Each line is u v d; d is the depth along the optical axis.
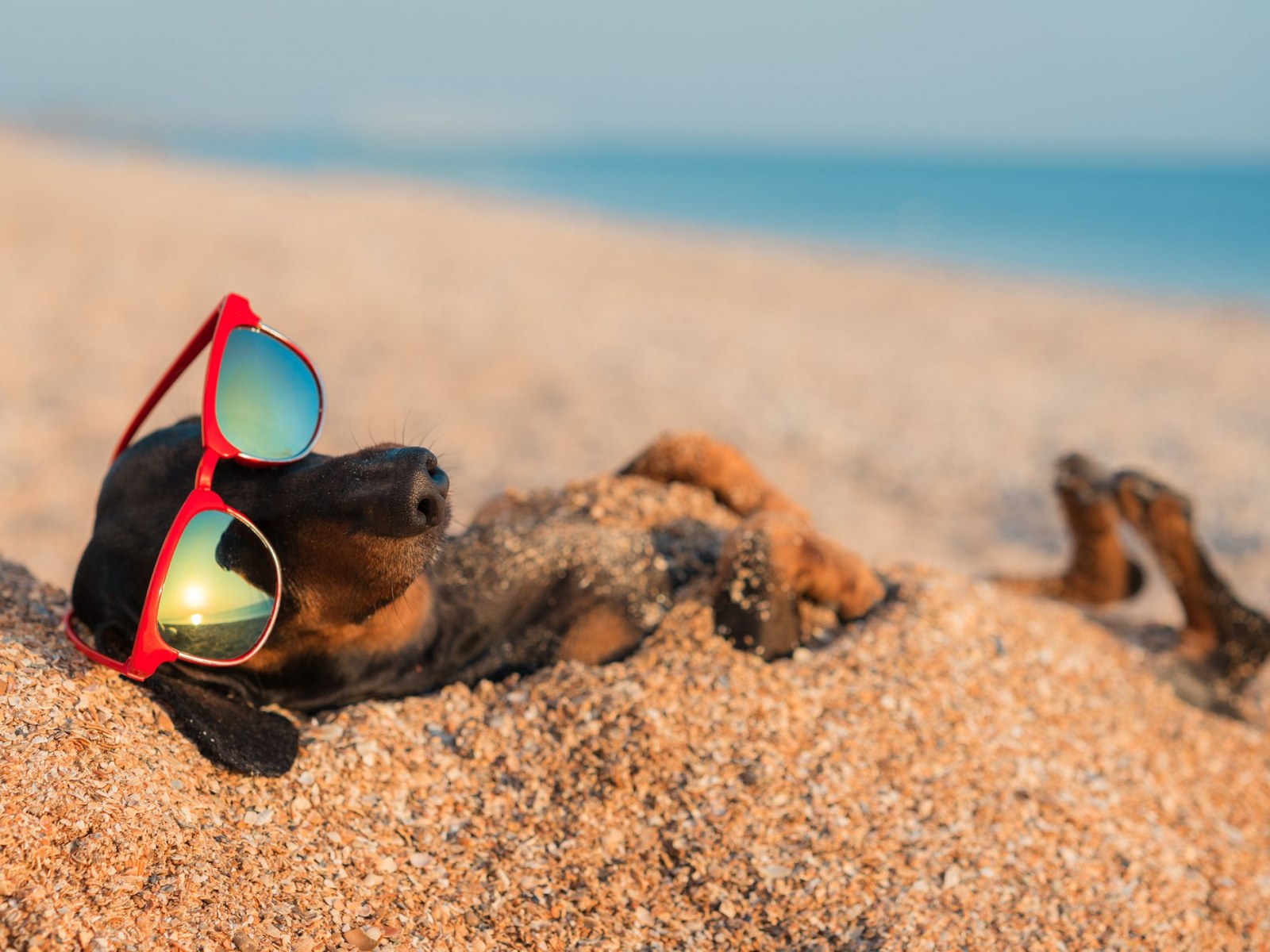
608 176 17.42
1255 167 26.94
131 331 2.42
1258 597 1.48
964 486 1.98
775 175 18.89
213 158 11.80
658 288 3.78
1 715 0.63
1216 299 4.70
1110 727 0.83
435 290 3.19
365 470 0.65
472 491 1.65
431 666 0.75
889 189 14.41
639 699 0.73
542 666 0.78
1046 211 10.53
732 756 0.72
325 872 0.65
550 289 3.44
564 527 0.81
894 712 0.76
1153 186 15.44
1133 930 0.70
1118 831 0.75
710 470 0.88
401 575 0.66
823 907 0.68
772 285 4.14
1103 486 0.95
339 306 2.86
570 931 0.66
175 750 0.66
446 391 2.23
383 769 0.70
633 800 0.71
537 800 0.71
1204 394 2.78
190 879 0.61
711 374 2.57
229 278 3.04
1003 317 3.81
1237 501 1.93
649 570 0.81
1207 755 0.85
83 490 1.58
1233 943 0.72
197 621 0.66
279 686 0.70
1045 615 0.92
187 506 0.65
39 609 0.72
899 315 3.73
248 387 0.68
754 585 0.77
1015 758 0.77
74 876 0.59
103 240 3.32
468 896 0.66
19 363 2.13
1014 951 0.67
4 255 2.95
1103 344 3.40
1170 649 0.92
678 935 0.67
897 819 0.72
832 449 2.12
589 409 2.19
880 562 1.54
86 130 12.55
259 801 0.66
